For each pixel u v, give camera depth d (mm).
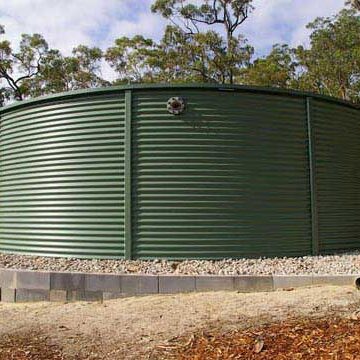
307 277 6504
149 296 6480
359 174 9750
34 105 8734
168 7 27172
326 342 4074
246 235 7871
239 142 7973
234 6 27547
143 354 4309
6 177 9359
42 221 8453
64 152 8289
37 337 5031
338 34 20141
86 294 6723
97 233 7957
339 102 9180
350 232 9258
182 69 26609
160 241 7715
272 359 3854
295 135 8445
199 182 7781
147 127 7883
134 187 7816
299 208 8336
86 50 29969
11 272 7074
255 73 23562
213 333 4648
